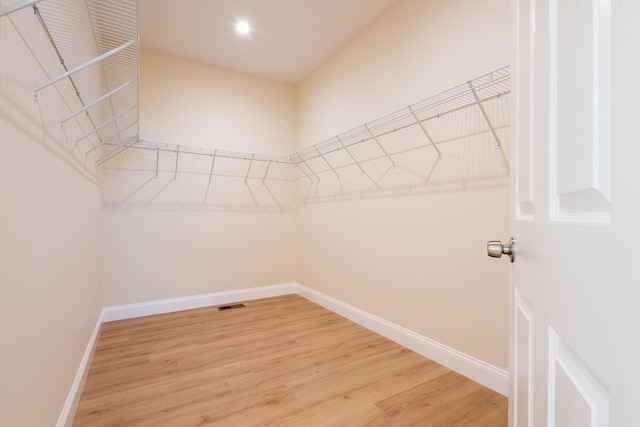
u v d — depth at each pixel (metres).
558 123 0.51
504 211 1.64
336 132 3.07
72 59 1.44
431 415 1.49
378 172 2.52
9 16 0.82
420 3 2.16
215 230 3.34
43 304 1.07
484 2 1.74
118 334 2.47
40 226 1.04
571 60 0.46
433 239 2.04
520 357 0.73
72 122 1.53
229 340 2.36
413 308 2.18
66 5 1.21
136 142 2.74
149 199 3.01
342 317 2.90
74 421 1.43
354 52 2.83
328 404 1.57
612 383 0.34
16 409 0.84
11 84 0.83
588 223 0.40
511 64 0.82
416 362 2.01
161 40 2.89
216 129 3.36
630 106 0.32
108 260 2.81
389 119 2.38
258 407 1.54
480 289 1.75
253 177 3.57
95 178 2.34
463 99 1.84
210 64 3.33
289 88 3.84
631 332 0.31
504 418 1.46
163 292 3.06
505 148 1.64
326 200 3.22
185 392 1.67
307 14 2.52
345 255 2.91
